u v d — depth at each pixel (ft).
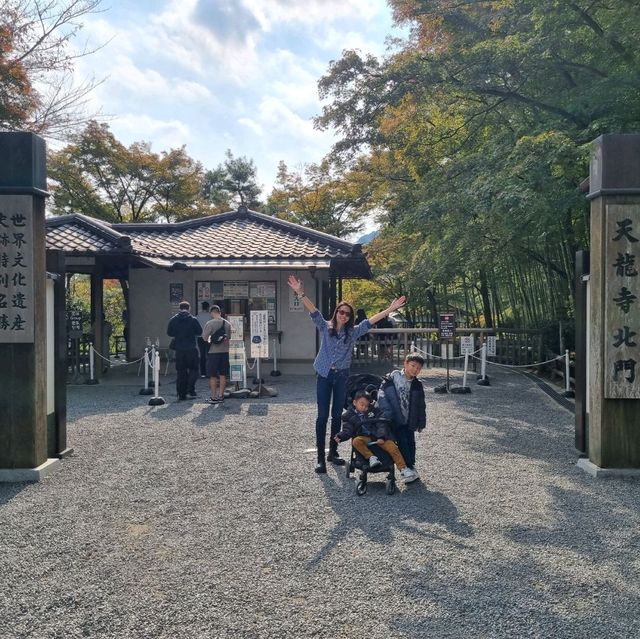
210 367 29.63
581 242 36.91
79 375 37.58
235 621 9.11
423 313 76.89
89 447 20.44
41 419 17.20
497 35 32.81
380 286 73.67
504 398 31.81
